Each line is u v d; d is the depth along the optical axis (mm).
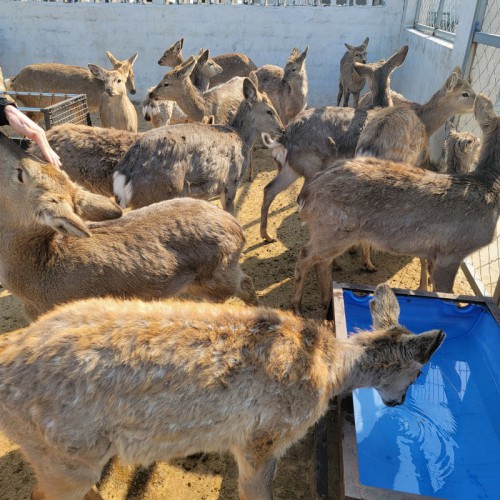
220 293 3910
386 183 4164
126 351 2291
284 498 3152
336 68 12719
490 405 3613
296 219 6762
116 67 9930
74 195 3312
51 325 2408
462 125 7254
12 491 3127
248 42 12672
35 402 2238
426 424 3537
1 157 3115
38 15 12625
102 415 2262
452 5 8977
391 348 2828
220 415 2387
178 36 12680
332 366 2705
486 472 3223
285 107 10203
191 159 5254
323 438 3199
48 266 3336
